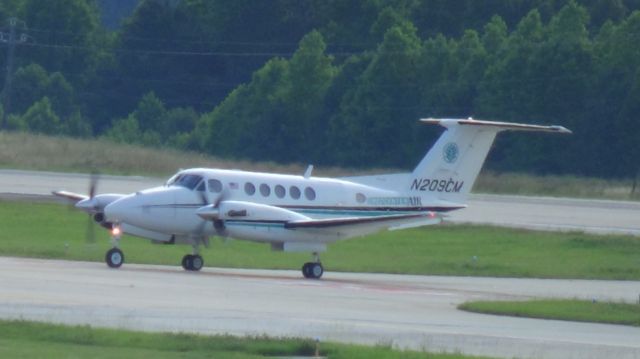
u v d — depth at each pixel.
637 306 93.94
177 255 135.12
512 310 90.25
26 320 69.88
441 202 129.12
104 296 85.62
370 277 124.19
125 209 114.56
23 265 109.56
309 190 122.44
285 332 71.62
